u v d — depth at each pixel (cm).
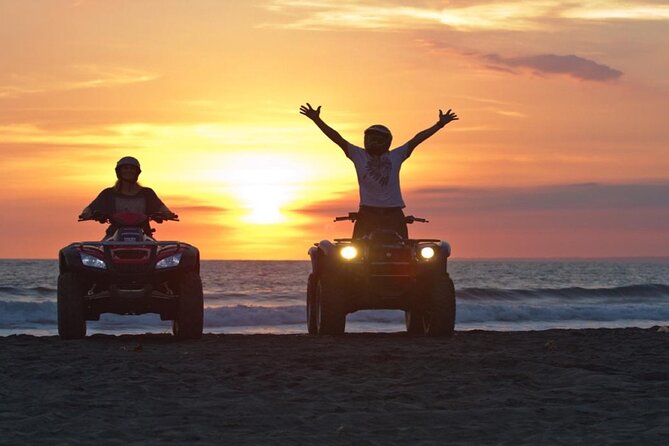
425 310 1377
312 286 1452
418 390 731
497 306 2786
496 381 787
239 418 607
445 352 1040
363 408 646
